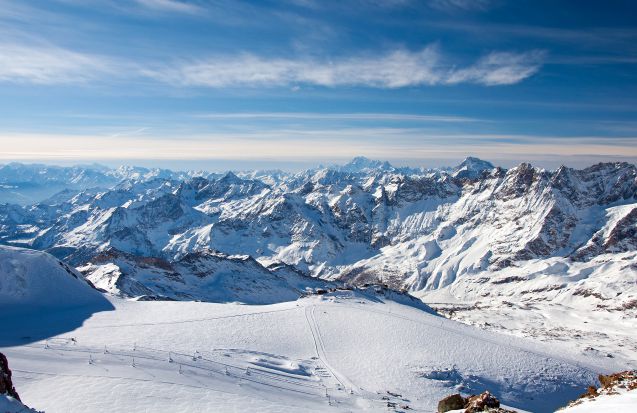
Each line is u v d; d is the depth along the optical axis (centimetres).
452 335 12312
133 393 5200
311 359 9375
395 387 8581
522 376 10812
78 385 5278
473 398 4838
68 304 10738
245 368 7494
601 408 3091
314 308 12975
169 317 10369
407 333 11788
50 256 12406
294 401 6281
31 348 6769
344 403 6900
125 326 9144
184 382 5900
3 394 3147
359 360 9756
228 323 10469
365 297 15612
